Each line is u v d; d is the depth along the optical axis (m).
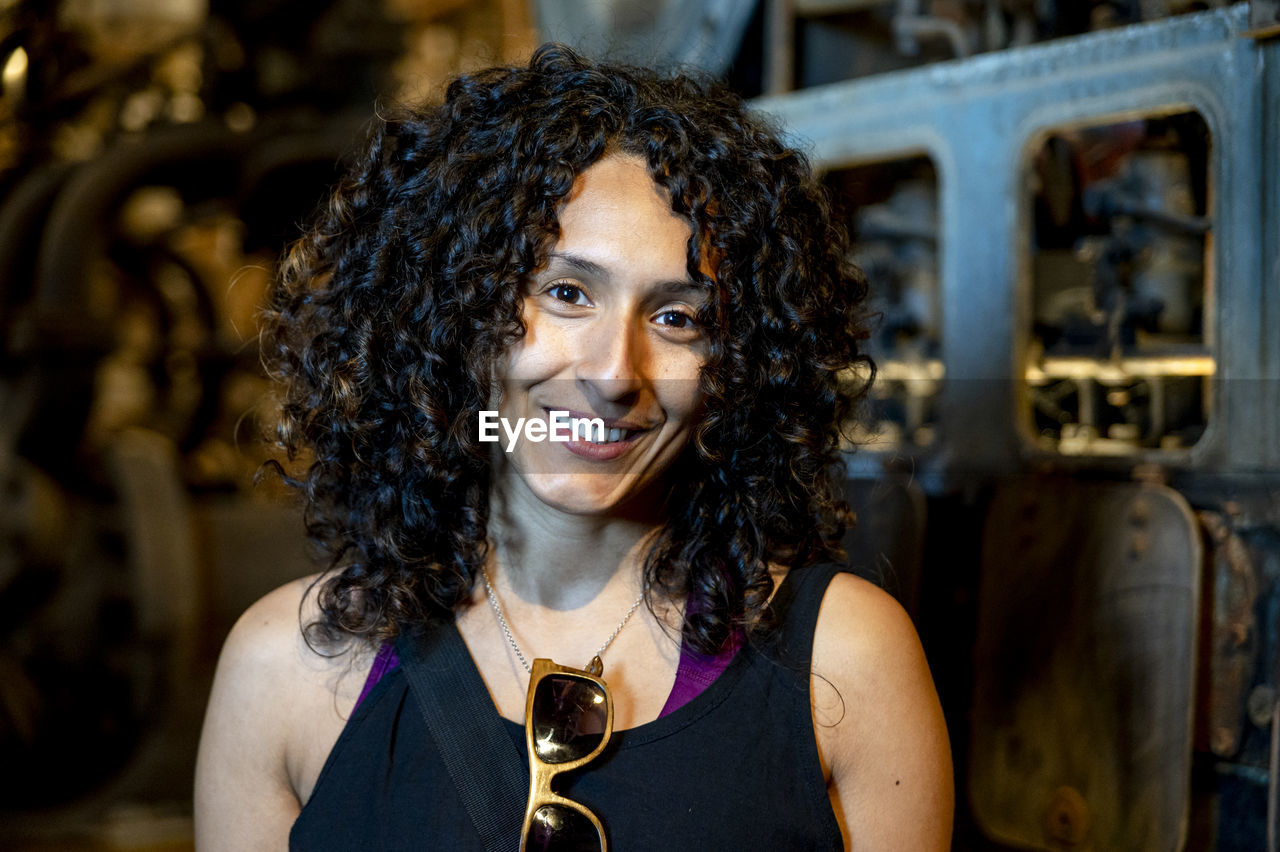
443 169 0.90
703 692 0.89
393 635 0.92
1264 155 1.19
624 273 0.84
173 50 3.53
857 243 1.85
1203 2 1.34
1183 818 1.22
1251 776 1.21
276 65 3.66
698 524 0.94
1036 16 1.58
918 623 1.52
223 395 3.71
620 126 0.87
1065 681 1.35
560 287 0.87
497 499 0.97
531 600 0.96
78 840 2.76
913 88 1.58
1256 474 1.21
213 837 0.97
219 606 3.20
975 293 1.53
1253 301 1.20
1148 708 1.26
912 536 1.53
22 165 3.23
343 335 0.96
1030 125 1.44
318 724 0.95
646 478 0.89
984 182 1.50
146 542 3.01
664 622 0.93
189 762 3.01
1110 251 1.43
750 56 1.99
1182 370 1.37
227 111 3.63
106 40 4.20
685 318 0.88
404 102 1.05
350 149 1.12
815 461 0.95
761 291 0.90
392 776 0.90
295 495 1.09
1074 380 1.48
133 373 4.02
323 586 0.97
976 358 1.53
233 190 3.49
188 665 3.04
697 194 0.85
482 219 0.86
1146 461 1.32
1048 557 1.39
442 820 0.87
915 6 1.67
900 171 1.80
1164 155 1.39
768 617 0.91
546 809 0.85
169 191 3.42
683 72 1.04
